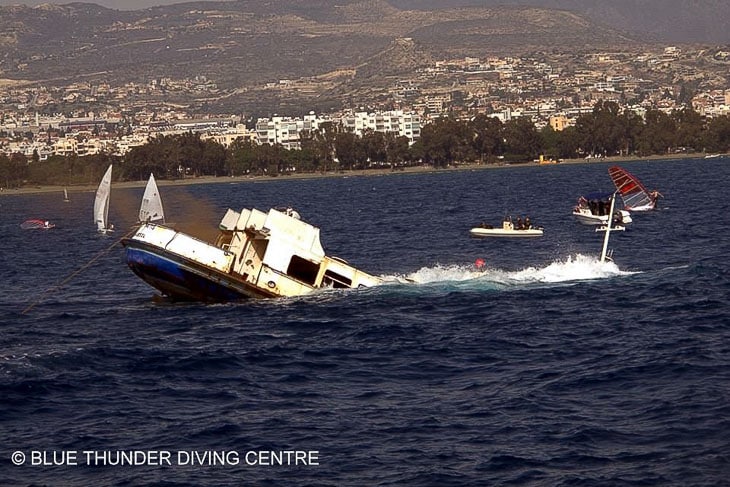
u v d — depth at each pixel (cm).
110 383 7600
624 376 7300
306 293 10594
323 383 7500
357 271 10862
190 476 5747
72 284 13912
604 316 9475
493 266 15150
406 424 6475
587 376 7344
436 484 5562
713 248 16062
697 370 7375
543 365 7762
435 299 10450
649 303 10038
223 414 6781
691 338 8450
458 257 16575
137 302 11444
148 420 6712
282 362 8112
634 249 16650
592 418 6438
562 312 9712
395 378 7588
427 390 7231
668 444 5944
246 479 5684
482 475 5662
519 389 7119
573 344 8419
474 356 8150
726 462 5650
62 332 9744
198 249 10400
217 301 10456
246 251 10475
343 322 9456
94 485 5672
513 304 10138
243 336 9056
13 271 16750
